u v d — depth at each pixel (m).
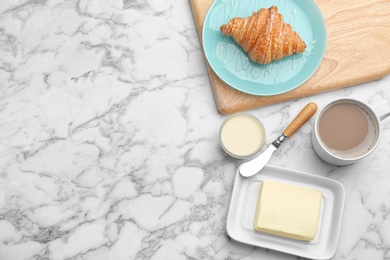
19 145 1.16
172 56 1.18
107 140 1.16
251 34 1.10
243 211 1.11
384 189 1.13
